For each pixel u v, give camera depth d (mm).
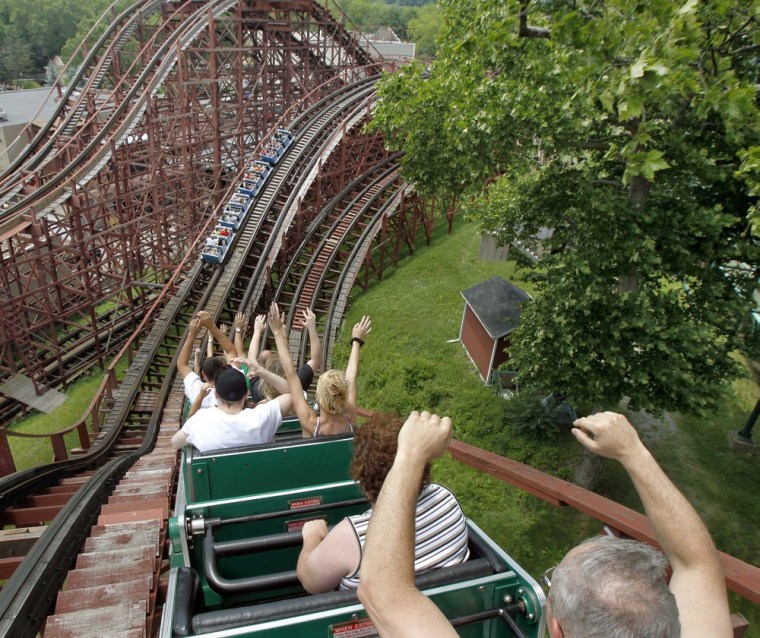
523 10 10344
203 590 4098
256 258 31547
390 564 1851
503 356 21953
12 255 25484
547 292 14383
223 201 34156
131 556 6977
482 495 16562
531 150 13703
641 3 8617
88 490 9742
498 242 18172
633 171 8625
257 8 43594
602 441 2572
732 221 12414
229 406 5711
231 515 4445
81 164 30047
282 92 49875
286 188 36250
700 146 12719
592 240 13820
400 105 16562
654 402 14055
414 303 29547
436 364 24141
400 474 2109
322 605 2799
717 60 9555
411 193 35344
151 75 37031
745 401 19625
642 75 7543
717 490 16328
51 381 28766
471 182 15273
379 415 3369
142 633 5492
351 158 40812
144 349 24781
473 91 13359
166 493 10133
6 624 5777
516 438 19094
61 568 7188
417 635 1677
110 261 32500
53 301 35125
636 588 1765
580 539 15094
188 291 28594
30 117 62094
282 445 5336
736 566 4305
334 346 27141
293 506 4562
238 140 41875
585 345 13641
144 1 45125
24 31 118625
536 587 2941
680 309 13672
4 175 32750
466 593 2971
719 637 2090
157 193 33031
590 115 12406
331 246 33250
